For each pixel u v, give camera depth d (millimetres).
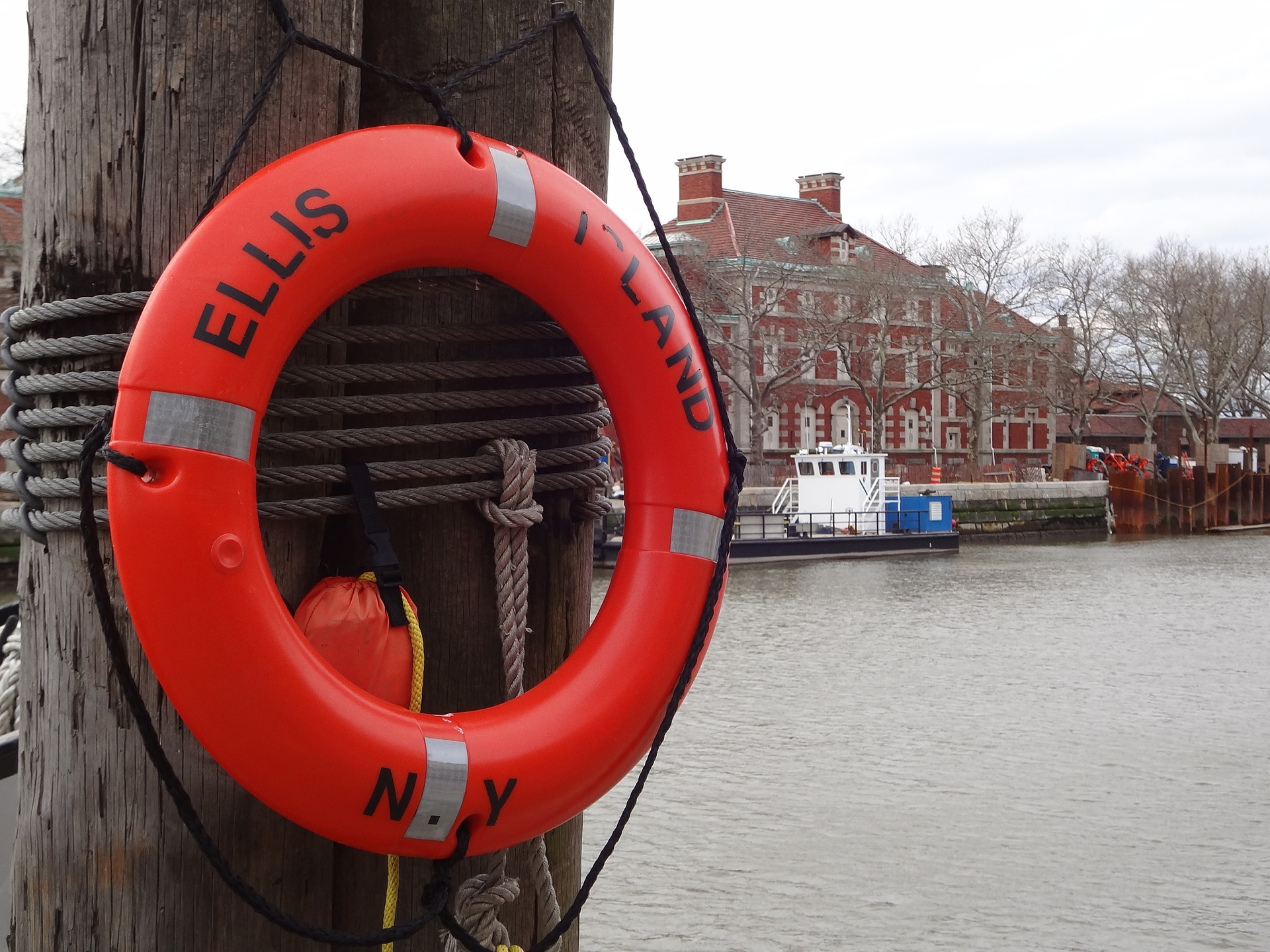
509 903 1945
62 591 1589
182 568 1349
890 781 9914
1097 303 54344
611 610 1712
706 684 14234
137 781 1570
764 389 43312
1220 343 54250
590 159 1962
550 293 1677
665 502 1725
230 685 1377
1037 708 12859
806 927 6887
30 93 1613
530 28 1846
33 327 1588
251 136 1557
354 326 1731
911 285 47875
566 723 1612
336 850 1838
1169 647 17047
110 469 1360
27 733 1639
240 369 1394
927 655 16375
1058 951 6590
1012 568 29000
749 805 9211
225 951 1606
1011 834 8570
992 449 61219
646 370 1714
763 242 53562
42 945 1604
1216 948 6605
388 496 1692
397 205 1502
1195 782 9961
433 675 1825
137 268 1548
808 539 28953
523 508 1776
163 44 1532
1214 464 50438
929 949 6562
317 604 1578
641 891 7441
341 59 1540
